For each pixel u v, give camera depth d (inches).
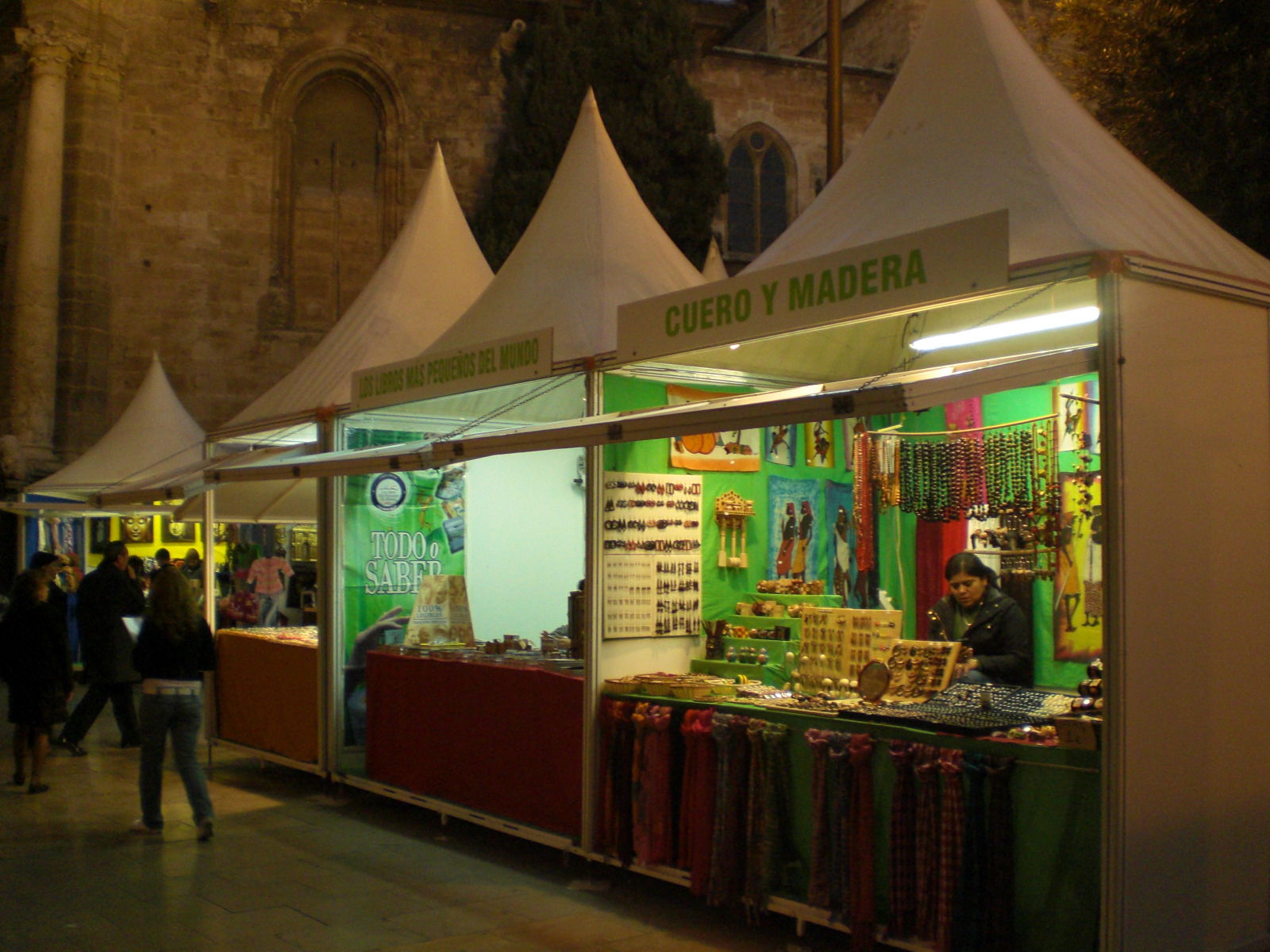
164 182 805.2
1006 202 183.3
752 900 190.7
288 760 327.3
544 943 188.5
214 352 810.2
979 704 182.1
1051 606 239.1
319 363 354.9
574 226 293.4
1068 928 154.1
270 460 339.9
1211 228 203.5
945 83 216.4
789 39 1240.2
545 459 341.1
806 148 1002.1
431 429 328.2
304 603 581.9
